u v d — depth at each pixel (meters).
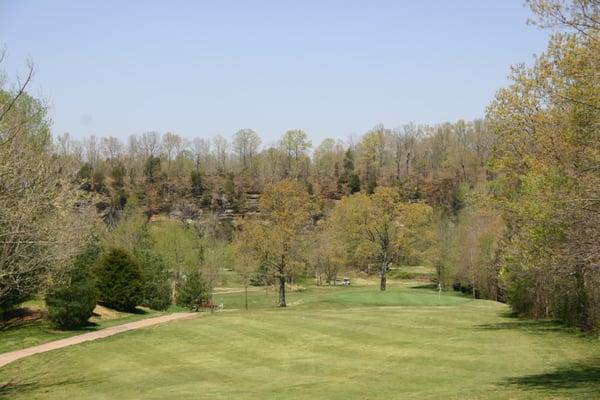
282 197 52.47
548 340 22.52
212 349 24.56
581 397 12.19
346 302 48.88
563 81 22.73
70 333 31.22
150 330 29.80
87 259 41.41
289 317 32.28
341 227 74.12
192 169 139.12
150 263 47.44
